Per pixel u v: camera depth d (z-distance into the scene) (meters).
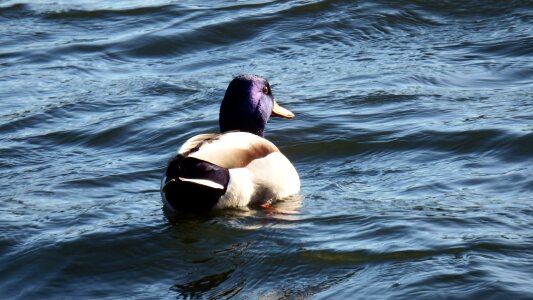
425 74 18.22
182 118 16.58
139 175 14.15
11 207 13.05
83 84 18.62
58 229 12.18
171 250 11.47
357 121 15.99
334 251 11.12
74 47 20.55
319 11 21.50
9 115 17.09
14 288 10.91
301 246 11.32
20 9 22.75
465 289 10.02
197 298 10.40
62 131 16.23
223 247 11.48
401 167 14.09
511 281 10.12
